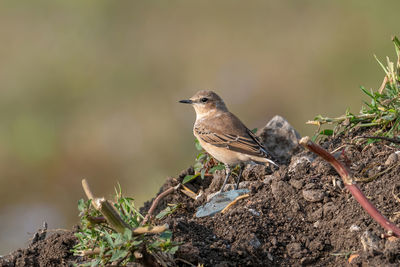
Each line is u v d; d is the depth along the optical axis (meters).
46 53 21.16
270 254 6.29
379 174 7.09
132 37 21.50
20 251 6.88
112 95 19.77
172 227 6.59
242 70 19.34
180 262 5.97
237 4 21.58
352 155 7.80
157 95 19.53
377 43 18.47
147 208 8.43
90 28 21.95
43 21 22.33
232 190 7.81
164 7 22.12
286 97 18.30
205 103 10.16
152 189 13.02
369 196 6.79
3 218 14.96
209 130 9.45
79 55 20.97
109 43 21.52
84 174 17.33
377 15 19.00
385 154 7.55
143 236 5.71
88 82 20.14
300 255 6.25
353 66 18.23
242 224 6.66
